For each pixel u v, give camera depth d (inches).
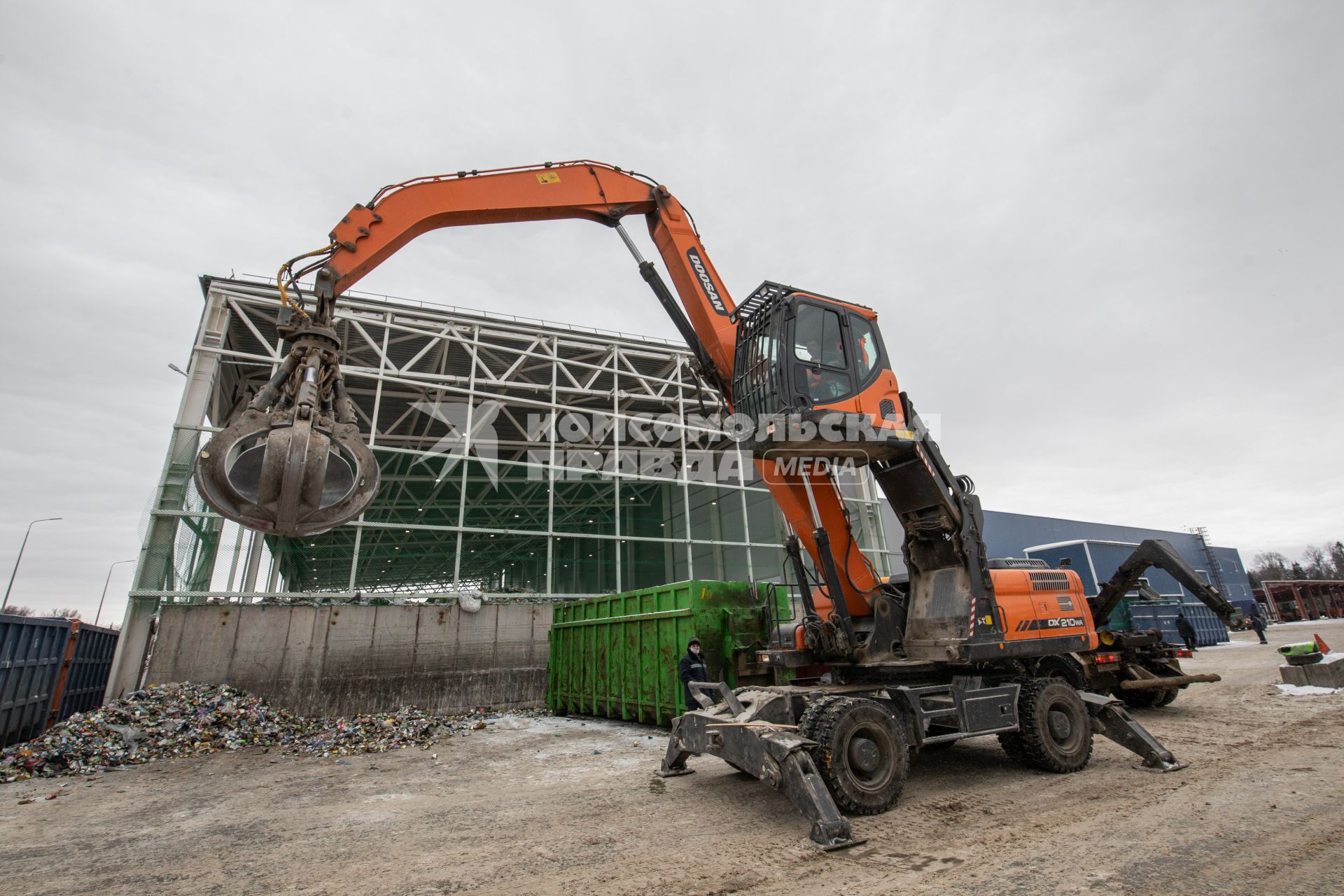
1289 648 459.2
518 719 490.3
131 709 394.9
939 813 201.8
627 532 696.4
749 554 713.0
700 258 327.0
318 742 391.2
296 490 190.2
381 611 516.7
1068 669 312.3
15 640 349.1
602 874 159.0
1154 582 1056.8
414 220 272.4
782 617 406.6
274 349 624.7
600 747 356.2
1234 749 275.1
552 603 579.5
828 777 195.6
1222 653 824.3
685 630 389.7
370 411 727.1
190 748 371.2
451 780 283.4
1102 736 317.7
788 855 167.6
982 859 159.5
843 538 286.0
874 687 238.2
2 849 195.6
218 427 621.3
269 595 497.0
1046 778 241.3
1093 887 139.6
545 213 309.0
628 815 212.5
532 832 198.1
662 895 145.0
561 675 522.6
